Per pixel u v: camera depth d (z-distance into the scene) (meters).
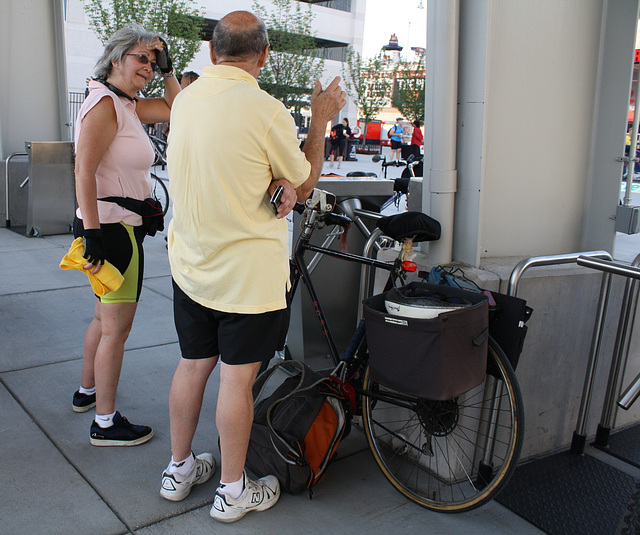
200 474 2.41
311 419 2.40
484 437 2.57
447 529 2.27
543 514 2.41
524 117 2.87
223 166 1.89
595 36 2.97
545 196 3.02
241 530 2.18
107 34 21.30
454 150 2.71
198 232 1.99
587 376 2.83
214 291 2.02
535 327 2.73
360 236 3.50
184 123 1.96
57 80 7.44
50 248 6.30
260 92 1.92
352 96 32.16
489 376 2.52
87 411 2.97
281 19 30.36
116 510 2.25
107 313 2.53
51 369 3.43
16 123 7.32
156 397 3.18
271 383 3.40
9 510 2.21
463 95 2.67
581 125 3.04
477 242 2.72
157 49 2.47
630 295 2.78
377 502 2.41
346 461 2.71
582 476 2.71
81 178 2.28
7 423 2.82
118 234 2.46
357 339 2.59
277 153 1.94
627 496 2.56
